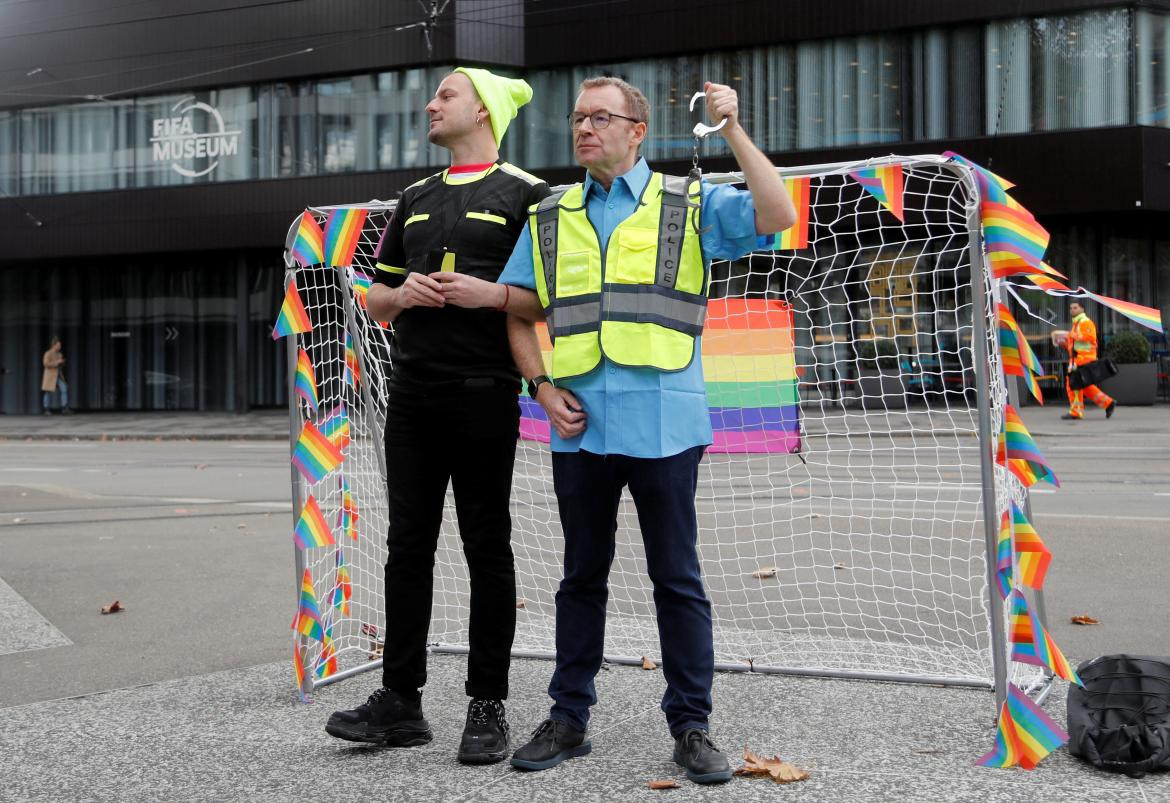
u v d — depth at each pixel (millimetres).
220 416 27844
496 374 3582
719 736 3561
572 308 3373
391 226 3844
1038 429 17453
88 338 30000
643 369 3297
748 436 4734
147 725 3818
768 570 6402
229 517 9438
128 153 27688
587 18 24953
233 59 26750
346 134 26297
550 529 8109
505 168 3748
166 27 27141
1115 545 7098
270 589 6348
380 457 4930
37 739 3668
